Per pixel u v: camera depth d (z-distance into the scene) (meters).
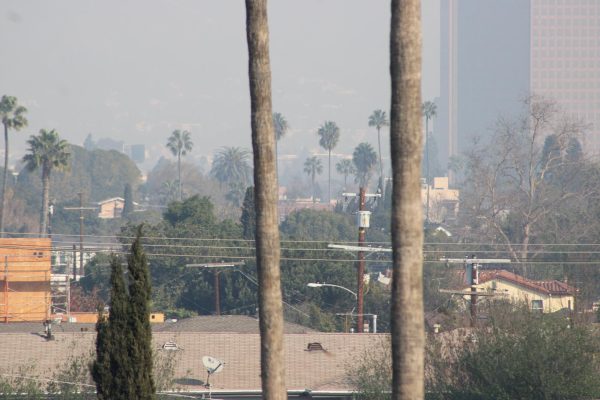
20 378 156.62
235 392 179.00
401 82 63.75
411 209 63.69
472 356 163.75
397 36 63.81
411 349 63.25
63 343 192.75
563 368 158.38
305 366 190.00
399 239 63.78
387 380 167.88
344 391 178.88
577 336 160.25
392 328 63.88
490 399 160.75
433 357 167.62
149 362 99.12
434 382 167.00
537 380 158.25
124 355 97.88
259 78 78.31
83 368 157.00
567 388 156.25
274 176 78.88
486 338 165.62
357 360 182.00
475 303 198.62
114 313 98.44
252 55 78.44
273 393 78.38
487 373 161.25
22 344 191.12
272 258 78.62
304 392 178.88
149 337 99.38
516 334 162.75
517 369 159.00
